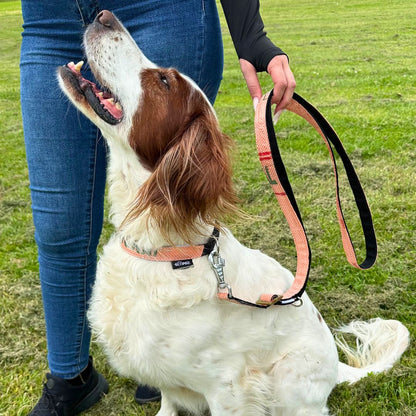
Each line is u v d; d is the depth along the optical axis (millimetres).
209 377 2084
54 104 1991
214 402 2145
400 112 6602
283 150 5477
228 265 2078
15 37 19391
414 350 2705
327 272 3361
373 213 3990
